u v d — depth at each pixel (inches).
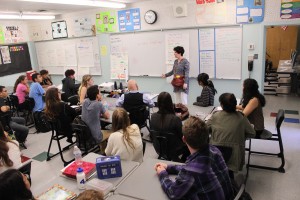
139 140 94.1
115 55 257.8
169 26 221.1
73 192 68.7
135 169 79.2
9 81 290.7
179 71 194.1
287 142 155.2
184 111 131.3
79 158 89.8
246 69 198.8
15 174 50.1
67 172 76.2
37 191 71.3
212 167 61.1
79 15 267.6
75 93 219.6
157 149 111.4
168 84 235.6
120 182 72.4
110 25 251.9
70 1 178.7
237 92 207.2
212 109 141.5
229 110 99.0
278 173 123.4
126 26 243.1
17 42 297.0
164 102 106.5
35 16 252.7
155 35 230.1
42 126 197.5
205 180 59.1
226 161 94.7
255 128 122.2
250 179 119.5
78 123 130.3
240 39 195.0
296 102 240.5
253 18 186.9
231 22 195.0
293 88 270.4
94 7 243.4
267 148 149.3
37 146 173.0
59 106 140.6
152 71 241.1
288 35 374.6
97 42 265.4
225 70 207.0
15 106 216.4
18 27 297.1
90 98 131.3
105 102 167.5
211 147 65.4
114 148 90.2
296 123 185.3
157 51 233.1
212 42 205.9
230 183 65.7
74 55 284.8
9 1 178.2
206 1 199.8
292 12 175.5
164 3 218.1
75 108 160.1
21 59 301.1
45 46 303.4
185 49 218.7
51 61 305.4
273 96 266.1
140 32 237.1
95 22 260.1
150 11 224.5
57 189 69.8
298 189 110.6
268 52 392.2
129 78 256.7
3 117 158.9
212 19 201.2
